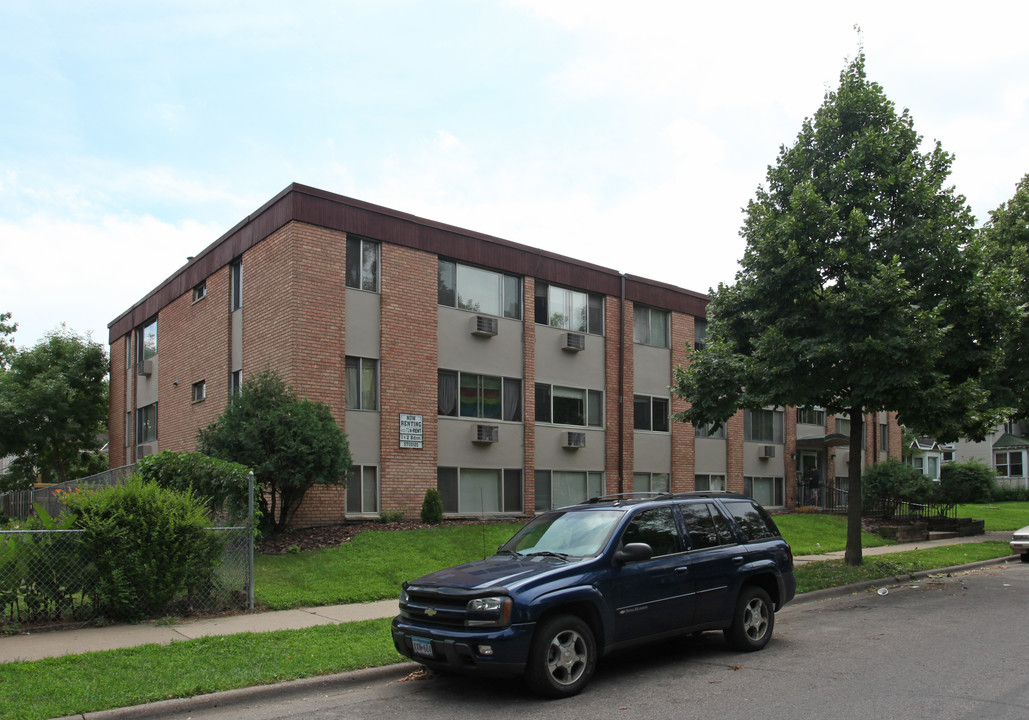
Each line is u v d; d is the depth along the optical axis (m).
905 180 14.46
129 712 6.50
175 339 24.42
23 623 9.66
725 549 8.79
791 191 15.33
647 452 25.34
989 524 27.78
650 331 26.06
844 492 31.73
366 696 7.35
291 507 16.95
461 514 20.34
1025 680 7.18
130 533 10.06
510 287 22.22
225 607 10.91
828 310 13.78
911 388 13.52
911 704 6.48
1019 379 20.12
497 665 6.74
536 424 22.28
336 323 18.42
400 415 19.27
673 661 8.44
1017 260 20.41
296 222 18.06
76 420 32.84
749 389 15.16
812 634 9.85
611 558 7.69
